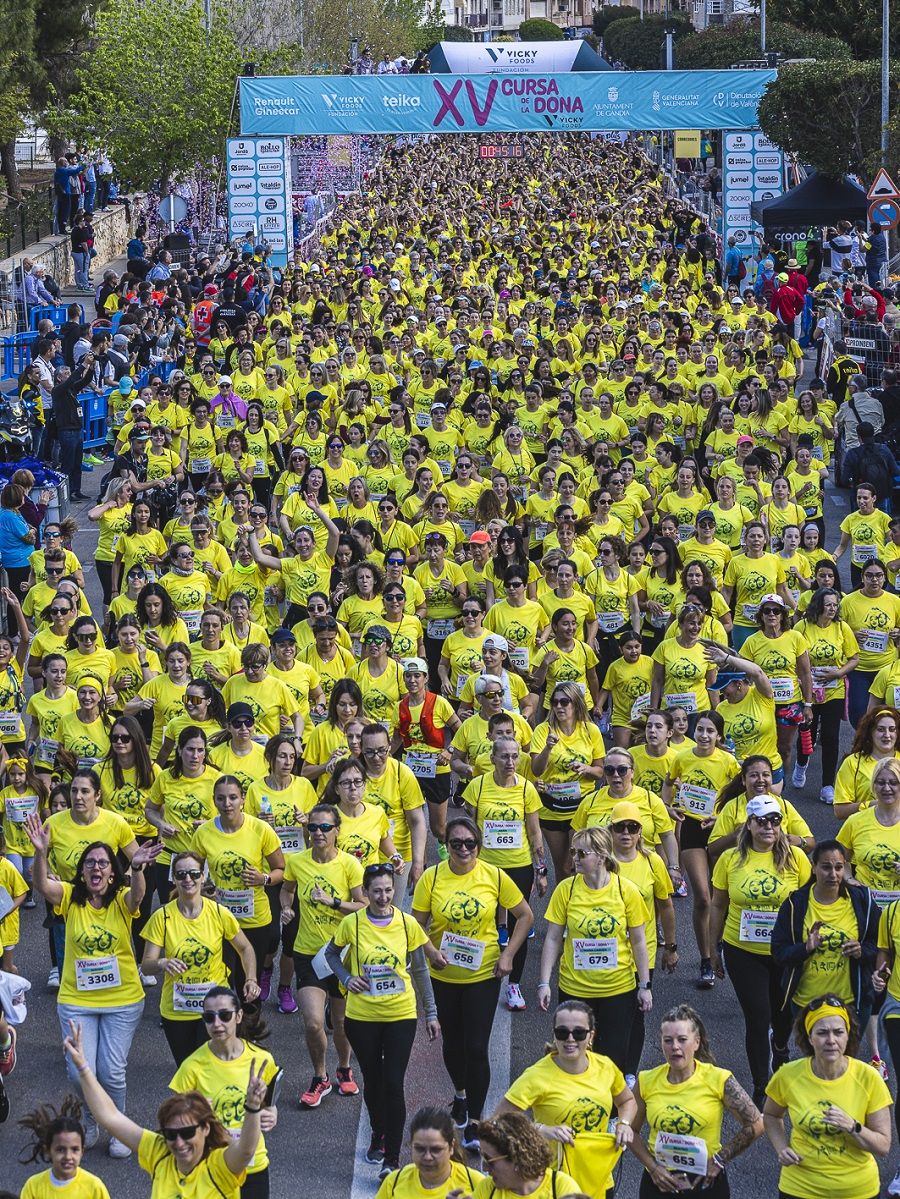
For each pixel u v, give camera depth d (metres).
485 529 26.89
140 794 18.70
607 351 42.34
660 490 31.23
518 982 18.47
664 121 67.62
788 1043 17.02
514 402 35.25
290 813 17.95
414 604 24.64
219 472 30.00
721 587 25.88
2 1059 16.39
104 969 15.52
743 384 35.91
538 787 19.02
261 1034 13.88
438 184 91.81
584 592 24.92
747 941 15.87
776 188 68.00
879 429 37.69
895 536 27.17
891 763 16.56
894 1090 16.42
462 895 15.32
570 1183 11.55
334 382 38.69
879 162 62.53
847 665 23.38
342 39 108.62
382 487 30.48
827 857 14.97
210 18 81.88
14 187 80.19
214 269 64.00
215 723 19.47
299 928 16.41
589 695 22.67
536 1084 12.76
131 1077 17.27
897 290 51.69
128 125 73.31
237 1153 12.12
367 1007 14.97
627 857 15.93
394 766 17.94
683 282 52.03
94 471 45.22
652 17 169.38
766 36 92.94
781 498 28.19
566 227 71.50
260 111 67.94
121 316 52.75
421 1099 16.67
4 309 60.47
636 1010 15.45
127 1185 15.32
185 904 15.40
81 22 77.00
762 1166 15.45
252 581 26.09
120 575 27.92
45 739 20.91
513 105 67.75
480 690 19.22
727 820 17.30
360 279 54.97
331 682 21.94
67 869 17.03
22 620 25.05
